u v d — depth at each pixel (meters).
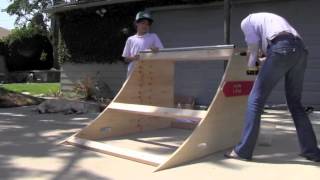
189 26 11.77
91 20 13.62
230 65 5.24
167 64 6.65
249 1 10.71
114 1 12.45
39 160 5.00
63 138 6.27
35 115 8.91
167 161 4.68
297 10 10.20
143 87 6.42
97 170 4.61
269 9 10.55
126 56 6.92
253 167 4.71
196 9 11.61
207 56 5.44
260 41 4.93
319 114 9.14
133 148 5.63
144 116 6.67
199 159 5.00
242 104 5.56
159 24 12.30
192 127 6.84
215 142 5.23
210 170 4.59
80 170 4.61
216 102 5.18
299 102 5.11
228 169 4.62
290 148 5.61
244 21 5.04
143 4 12.44
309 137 5.04
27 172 4.53
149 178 4.33
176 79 11.95
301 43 4.86
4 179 4.29
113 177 4.37
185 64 11.77
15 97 10.85
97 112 9.41
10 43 26.48
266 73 4.82
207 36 11.47
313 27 10.02
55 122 7.90
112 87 13.26
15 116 8.73
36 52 26.95
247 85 5.54
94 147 5.46
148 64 6.41
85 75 13.91
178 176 4.39
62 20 14.44
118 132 6.38
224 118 5.32
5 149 5.56
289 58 4.77
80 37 13.94
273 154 5.27
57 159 5.05
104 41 13.35
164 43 12.24
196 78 11.63
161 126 6.96
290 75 4.98
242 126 5.61
